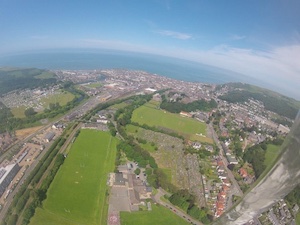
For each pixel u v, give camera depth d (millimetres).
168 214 89938
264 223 86625
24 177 105625
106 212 88188
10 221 79688
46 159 118812
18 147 131875
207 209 93500
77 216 85000
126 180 107375
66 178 104875
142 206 92750
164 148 142375
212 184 111375
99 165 118000
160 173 111750
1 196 93750
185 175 116562
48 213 84812
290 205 97500
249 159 135000
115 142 145125
